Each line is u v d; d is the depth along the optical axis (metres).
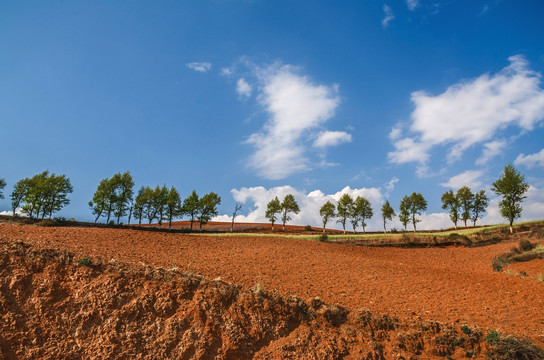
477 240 44.09
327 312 11.27
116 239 23.70
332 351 9.80
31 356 7.60
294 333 10.11
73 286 9.32
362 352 10.13
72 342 8.13
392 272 23.16
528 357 10.88
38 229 23.02
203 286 10.45
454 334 11.84
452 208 67.75
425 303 15.99
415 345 11.11
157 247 23.42
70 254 10.51
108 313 8.89
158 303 9.45
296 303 11.06
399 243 44.66
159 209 61.31
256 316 10.07
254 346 9.32
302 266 22.36
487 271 26.08
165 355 8.35
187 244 26.86
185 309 9.52
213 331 9.16
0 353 7.45
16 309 8.41
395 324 11.80
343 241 45.22
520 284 20.09
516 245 36.06
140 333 8.67
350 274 21.30
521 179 46.72
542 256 28.20
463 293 18.44
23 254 9.79
